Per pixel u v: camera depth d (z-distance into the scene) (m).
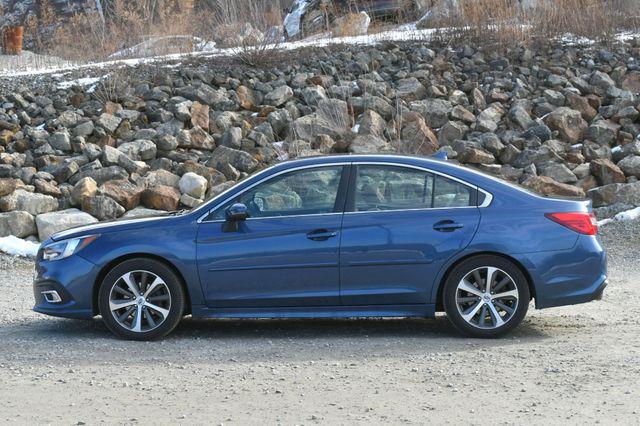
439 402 6.51
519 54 21.52
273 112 18.95
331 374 7.42
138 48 22.36
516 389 6.84
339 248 8.71
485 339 8.73
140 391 6.93
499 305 8.73
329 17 25.41
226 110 19.30
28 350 8.45
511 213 8.73
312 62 20.97
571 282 8.68
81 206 15.54
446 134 18.44
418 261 8.68
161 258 8.81
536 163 17.64
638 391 6.72
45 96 19.22
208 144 18.06
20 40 26.05
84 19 23.45
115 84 19.48
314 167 8.95
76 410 6.42
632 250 14.21
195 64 20.75
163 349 8.47
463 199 8.80
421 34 22.55
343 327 9.57
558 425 5.93
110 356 8.18
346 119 18.69
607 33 22.30
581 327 9.30
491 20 22.31
